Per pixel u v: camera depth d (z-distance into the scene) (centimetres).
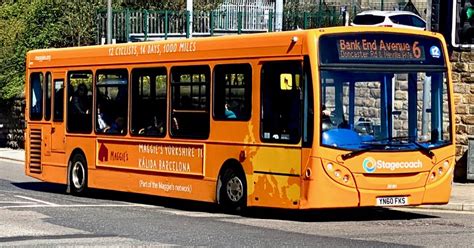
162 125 2003
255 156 1767
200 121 1903
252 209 1950
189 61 1930
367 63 1698
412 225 1681
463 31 2195
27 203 2025
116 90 2152
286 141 1705
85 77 2262
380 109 1706
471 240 1459
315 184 1655
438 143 1758
